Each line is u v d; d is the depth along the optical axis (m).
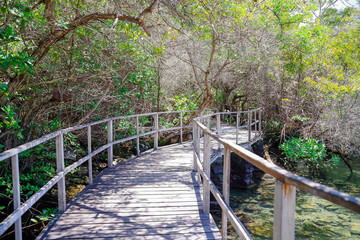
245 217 7.90
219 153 8.33
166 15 6.81
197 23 8.02
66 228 3.43
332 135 12.92
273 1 11.18
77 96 7.52
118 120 9.84
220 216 7.91
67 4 5.84
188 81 17.25
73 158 7.75
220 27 9.84
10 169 5.85
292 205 1.35
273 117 16.23
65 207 4.00
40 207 6.40
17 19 4.14
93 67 7.31
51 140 6.63
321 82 12.72
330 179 11.81
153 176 5.77
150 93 11.68
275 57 14.07
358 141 12.87
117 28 6.71
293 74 13.91
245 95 18.34
